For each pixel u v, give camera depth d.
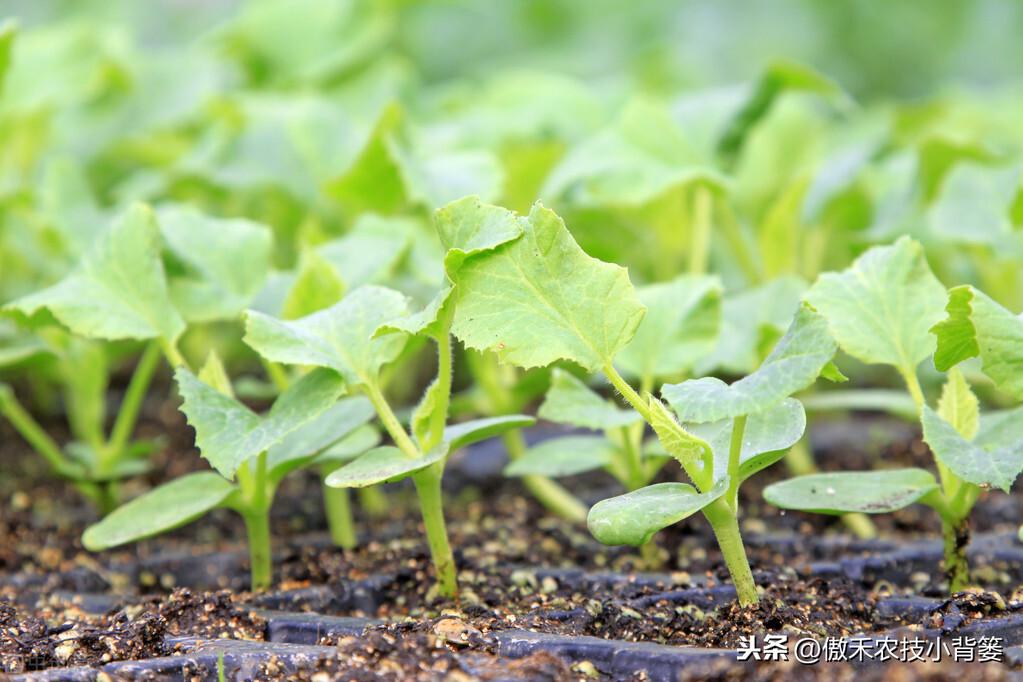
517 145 1.10
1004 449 0.81
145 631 0.81
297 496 1.00
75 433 1.11
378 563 0.89
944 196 0.98
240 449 0.80
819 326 0.77
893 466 1.01
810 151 1.25
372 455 0.82
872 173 1.08
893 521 0.94
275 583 0.88
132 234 0.86
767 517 0.95
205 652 0.80
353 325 0.82
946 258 1.05
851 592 0.83
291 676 0.78
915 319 0.83
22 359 0.92
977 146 1.02
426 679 0.77
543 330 0.79
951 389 0.83
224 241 0.89
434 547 0.85
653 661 0.78
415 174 0.96
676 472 0.99
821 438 1.04
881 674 0.76
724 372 0.99
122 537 0.84
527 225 0.79
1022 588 0.85
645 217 1.06
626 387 0.79
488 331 0.79
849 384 1.17
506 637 0.80
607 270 0.79
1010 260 0.97
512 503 0.99
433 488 0.84
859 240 1.00
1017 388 0.79
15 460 1.06
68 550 0.94
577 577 0.87
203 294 0.88
